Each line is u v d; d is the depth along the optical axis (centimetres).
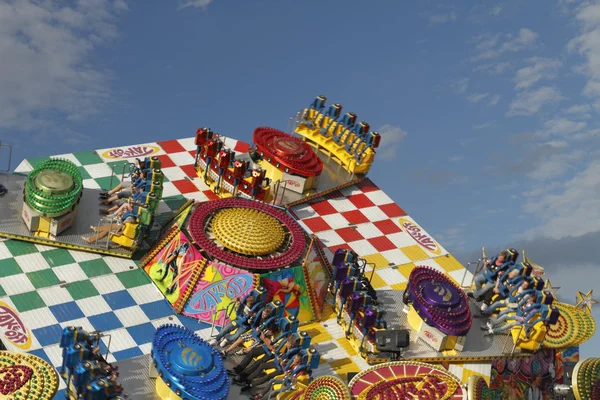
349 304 3469
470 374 3400
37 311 3338
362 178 4431
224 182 4106
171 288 3488
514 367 3494
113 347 3244
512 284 3578
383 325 3431
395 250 4031
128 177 4128
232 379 3036
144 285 3538
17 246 3594
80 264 3575
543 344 3566
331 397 2798
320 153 4506
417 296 3462
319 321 3547
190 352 2898
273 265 3475
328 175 4375
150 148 4475
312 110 4556
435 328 3406
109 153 4384
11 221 3647
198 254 3472
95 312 3378
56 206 3566
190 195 4125
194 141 4553
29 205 3581
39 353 3167
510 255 3631
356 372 3309
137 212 3584
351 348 3434
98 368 2694
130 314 3400
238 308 3203
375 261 3934
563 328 3669
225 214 3653
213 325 3391
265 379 3041
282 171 4147
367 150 4397
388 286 3791
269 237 3572
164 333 2947
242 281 3419
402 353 3400
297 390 2975
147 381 2947
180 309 3441
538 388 3538
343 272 3472
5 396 2658
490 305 3644
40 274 3494
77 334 2747
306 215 4134
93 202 3828
